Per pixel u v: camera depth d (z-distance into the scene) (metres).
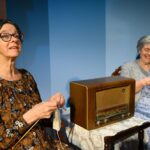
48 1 1.58
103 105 1.15
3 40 1.03
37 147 1.05
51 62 1.66
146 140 1.41
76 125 1.26
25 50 1.54
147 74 1.61
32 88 1.18
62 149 1.20
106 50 1.85
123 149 1.31
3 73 1.08
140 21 1.95
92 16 1.75
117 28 1.86
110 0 1.80
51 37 1.63
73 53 1.73
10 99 1.03
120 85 1.18
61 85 1.73
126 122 1.25
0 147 0.99
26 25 1.52
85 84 1.11
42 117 1.00
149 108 1.53
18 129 0.99
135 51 1.98
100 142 1.12
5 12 1.37
